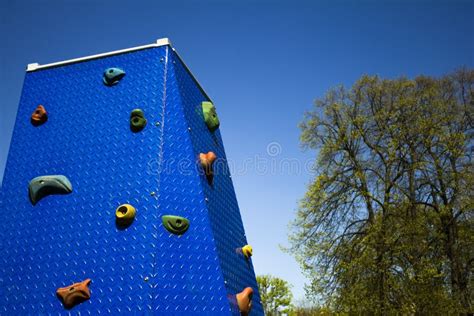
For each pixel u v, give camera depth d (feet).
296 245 69.82
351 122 72.84
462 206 61.98
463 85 73.92
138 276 26.78
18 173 32.99
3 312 28.30
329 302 64.34
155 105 32.35
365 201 67.72
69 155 32.48
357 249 65.16
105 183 30.48
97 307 26.55
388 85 74.18
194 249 27.91
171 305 25.96
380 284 61.87
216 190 34.55
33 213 30.96
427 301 58.70
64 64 36.52
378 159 71.31
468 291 61.46
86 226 29.40
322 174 69.72
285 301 180.75
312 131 76.74
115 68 34.47
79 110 34.09
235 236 36.60
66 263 28.58
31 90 36.27
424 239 62.95
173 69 33.76
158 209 28.55
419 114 70.08
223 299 26.76
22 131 34.63
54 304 27.61
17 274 29.19
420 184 67.36
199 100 37.68
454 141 65.00
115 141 31.86
